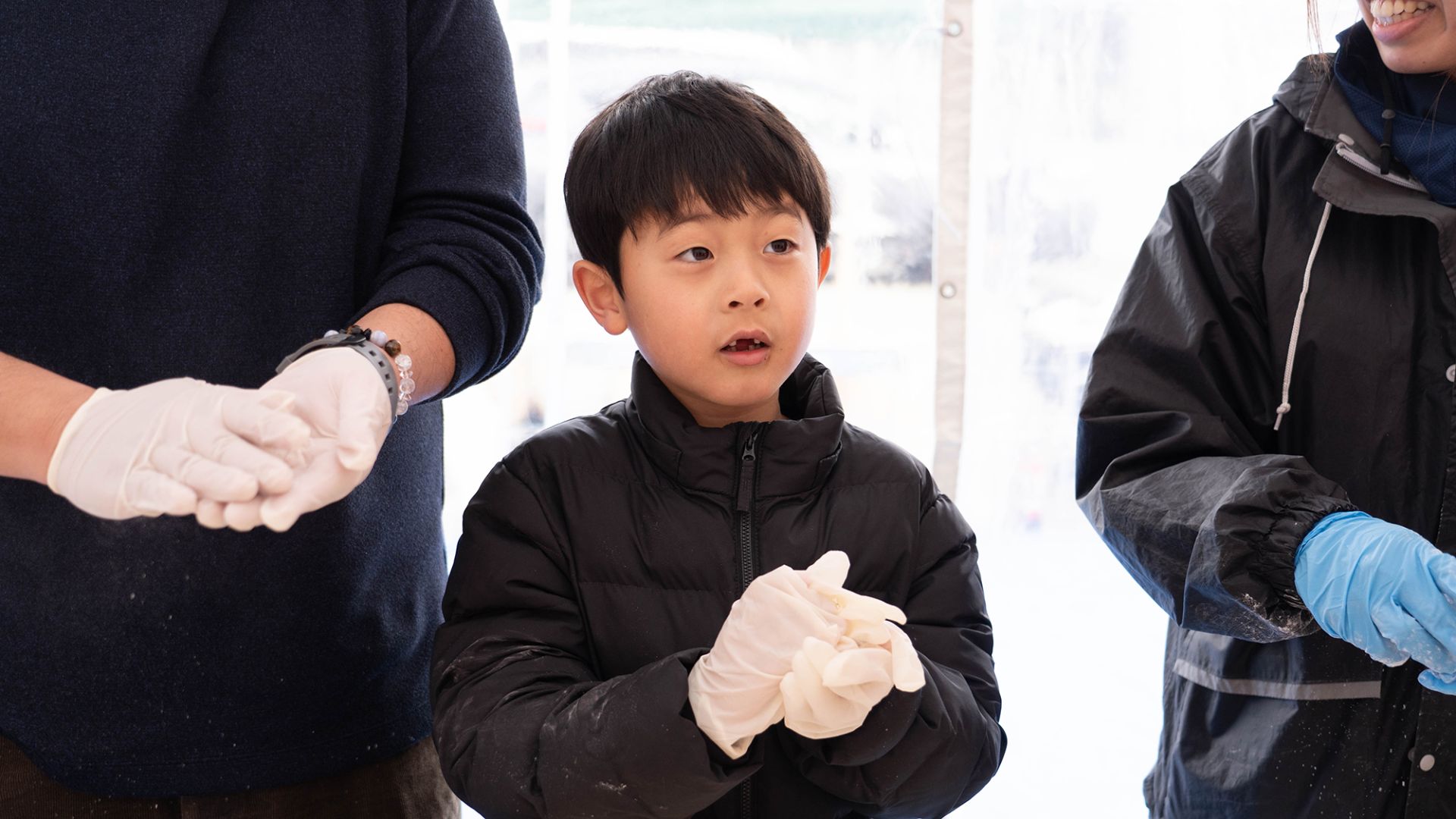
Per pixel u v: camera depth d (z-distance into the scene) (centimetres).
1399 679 119
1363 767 119
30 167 96
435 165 110
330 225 104
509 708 93
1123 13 257
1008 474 269
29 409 81
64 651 99
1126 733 262
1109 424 128
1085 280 262
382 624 109
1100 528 127
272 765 103
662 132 106
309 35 103
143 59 98
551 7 244
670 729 81
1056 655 273
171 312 100
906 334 256
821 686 76
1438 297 120
